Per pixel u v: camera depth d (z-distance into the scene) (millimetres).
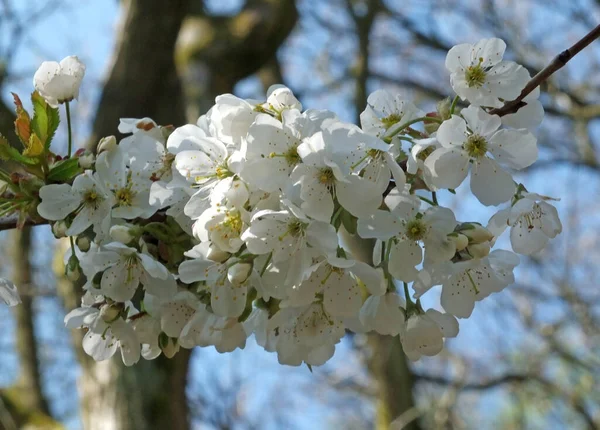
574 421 1740
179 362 961
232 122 458
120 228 459
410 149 454
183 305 468
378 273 447
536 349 1748
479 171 457
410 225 446
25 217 468
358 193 434
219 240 443
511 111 464
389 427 1484
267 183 441
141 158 473
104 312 469
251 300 453
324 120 438
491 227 472
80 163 469
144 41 1124
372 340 1576
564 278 1713
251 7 1314
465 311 469
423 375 1594
